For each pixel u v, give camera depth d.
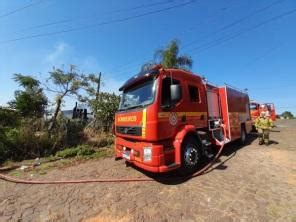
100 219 3.73
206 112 7.05
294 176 5.63
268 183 5.16
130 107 6.03
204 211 3.89
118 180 5.58
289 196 4.41
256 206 4.02
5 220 3.76
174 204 4.19
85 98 13.09
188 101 6.20
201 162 6.91
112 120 13.02
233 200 4.29
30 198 4.66
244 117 10.88
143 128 5.16
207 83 7.63
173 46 20.70
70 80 12.55
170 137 5.38
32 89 14.47
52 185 5.43
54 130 10.44
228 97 8.76
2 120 9.48
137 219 3.69
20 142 8.62
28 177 6.12
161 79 5.39
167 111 5.36
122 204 4.26
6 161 7.91
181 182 5.38
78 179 5.84
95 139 11.23
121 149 6.50
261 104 21.58
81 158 8.32
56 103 11.70
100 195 4.73
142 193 4.77
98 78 13.64
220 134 8.05
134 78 6.08
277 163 6.88
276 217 3.62
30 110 13.59
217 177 5.66
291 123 25.06
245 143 10.87
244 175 5.78
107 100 13.21
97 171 6.56
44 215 3.91
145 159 5.11
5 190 5.17
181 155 5.63
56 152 9.18
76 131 11.34
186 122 6.00
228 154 8.34
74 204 4.32
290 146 9.62
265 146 9.82
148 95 5.41
